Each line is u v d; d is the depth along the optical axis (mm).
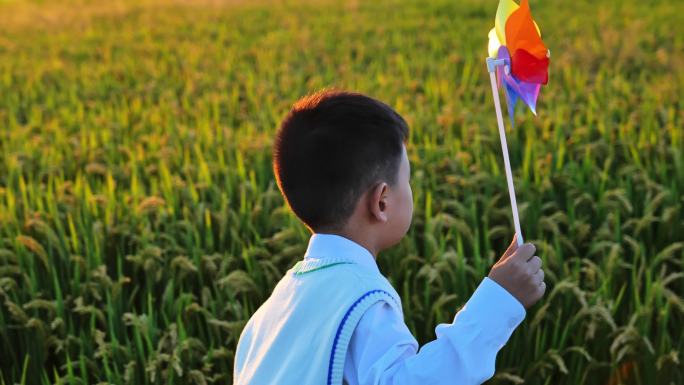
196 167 6723
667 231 5254
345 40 13383
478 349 1777
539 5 16766
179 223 5297
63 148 7730
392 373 1742
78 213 5574
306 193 1923
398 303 1909
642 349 4066
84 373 3916
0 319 4434
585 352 3895
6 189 6527
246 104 9320
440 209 5715
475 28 14469
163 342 3986
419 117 7934
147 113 8898
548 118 7582
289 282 1984
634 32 12414
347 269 1885
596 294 4277
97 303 4738
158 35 15312
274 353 1900
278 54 12812
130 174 6805
